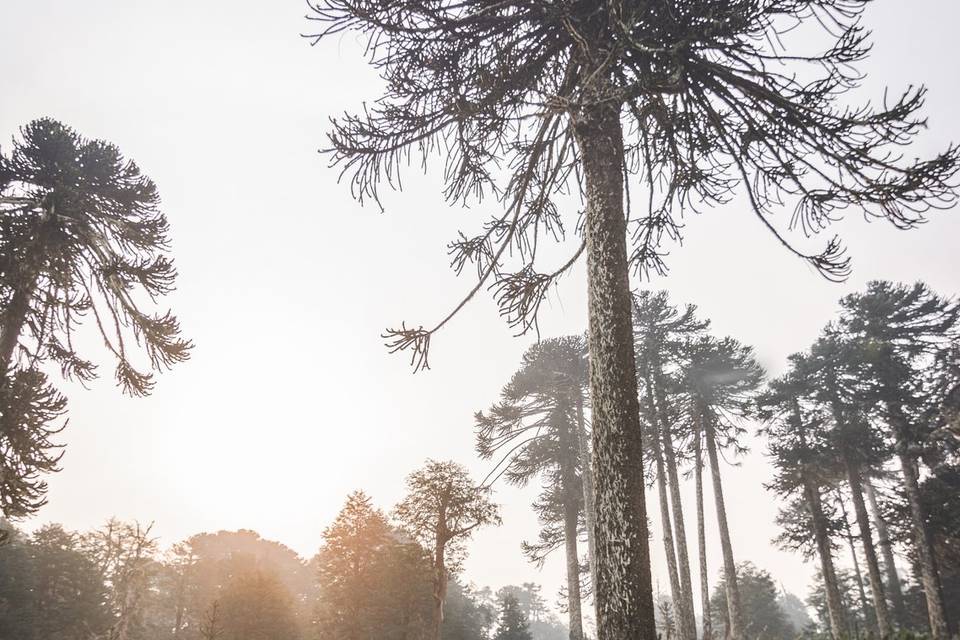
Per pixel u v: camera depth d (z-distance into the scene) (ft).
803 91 13.47
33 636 102.53
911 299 66.28
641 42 12.64
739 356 72.49
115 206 48.75
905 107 12.30
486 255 20.21
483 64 15.74
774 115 14.20
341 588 93.50
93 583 119.14
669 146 15.98
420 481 79.77
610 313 12.85
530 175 17.89
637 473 11.50
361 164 17.63
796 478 69.41
